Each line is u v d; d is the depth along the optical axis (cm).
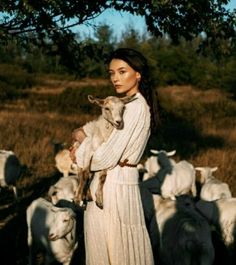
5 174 1114
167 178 1097
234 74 4675
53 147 1614
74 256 763
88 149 358
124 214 357
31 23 667
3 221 967
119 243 357
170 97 3494
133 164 362
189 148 1878
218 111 3219
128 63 365
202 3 704
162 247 668
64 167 1316
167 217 674
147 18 716
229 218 815
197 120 2853
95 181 365
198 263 643
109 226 359
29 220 743
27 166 1445
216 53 823
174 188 1099
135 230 362
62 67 820
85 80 4978
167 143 1959
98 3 669
